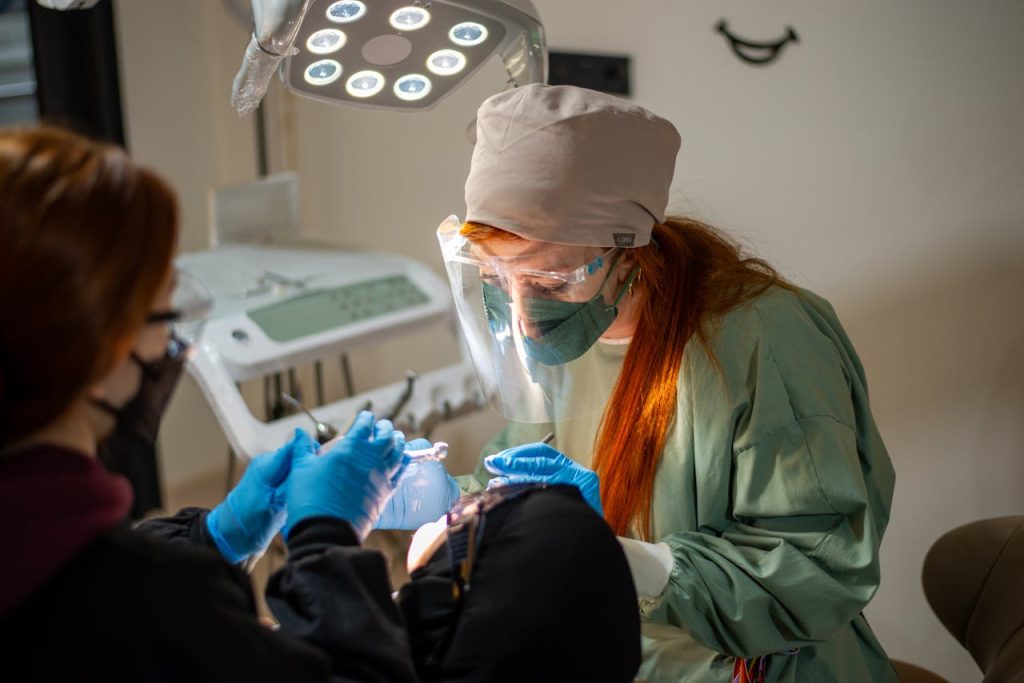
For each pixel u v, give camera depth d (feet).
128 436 2.90
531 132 4.14
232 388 7.30
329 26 3.92
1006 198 6.23
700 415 4.60
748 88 7.16
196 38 10.71
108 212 2.46
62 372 2.43
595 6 7.75
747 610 4.24
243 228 9.01
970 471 6.81
